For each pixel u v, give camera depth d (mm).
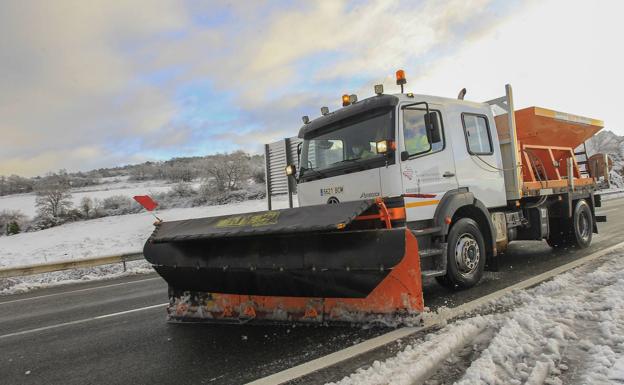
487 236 6062
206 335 4492
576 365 2947
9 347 4836
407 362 3137
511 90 6820
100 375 3633
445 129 5777
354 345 3715
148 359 3918
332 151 5797
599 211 16844
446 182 5578
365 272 3783
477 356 3277
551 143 8305
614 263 6277
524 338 3420
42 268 10969
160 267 5020
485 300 4820
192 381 3297
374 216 4320
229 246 4488
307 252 4016
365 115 5438
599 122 9328
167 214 33125
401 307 3951
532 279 5777
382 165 5055
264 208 31281
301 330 4324
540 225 7441
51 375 3754
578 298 4430
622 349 3074
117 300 7535
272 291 4398
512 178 6801
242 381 3191
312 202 5992
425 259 5082
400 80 5457
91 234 26469
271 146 14078
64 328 5602
